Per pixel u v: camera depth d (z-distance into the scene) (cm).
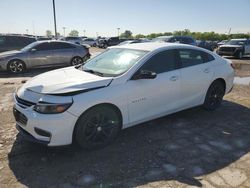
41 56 1194
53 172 349
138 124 461
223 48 2081
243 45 2033
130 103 423
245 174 346
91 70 466
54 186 321
